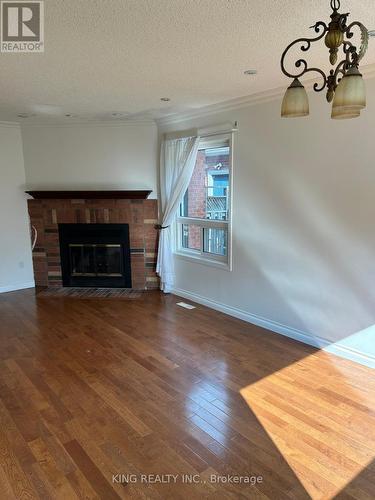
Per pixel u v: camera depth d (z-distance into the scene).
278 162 3.61
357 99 1.34
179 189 4.79
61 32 2.12
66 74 2.94
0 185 5.32
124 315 4.47
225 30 2.12
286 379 2.95
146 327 4.07
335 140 3.12
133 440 2.26
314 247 3.41
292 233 3.58
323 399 2.67
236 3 1.79
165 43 2.30
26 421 2.45
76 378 3.00
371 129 2.87
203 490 1.89
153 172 5.29
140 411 2.55
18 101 3.92
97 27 2.06
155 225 5.37
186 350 3.49
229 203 4.21
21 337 3.84
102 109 4.37
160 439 2.27
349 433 2.31
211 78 3.10
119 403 2.64
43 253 5.68
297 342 3.65
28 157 5.48
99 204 5.39
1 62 2.63
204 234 4.78
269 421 2.43
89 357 3.37
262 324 4.04
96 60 2.61
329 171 3.20
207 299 4.77
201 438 2.27
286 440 2.25
